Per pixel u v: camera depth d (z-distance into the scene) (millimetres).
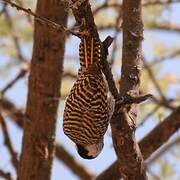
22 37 13789
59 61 10344
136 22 8398
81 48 6926
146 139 9977
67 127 7281
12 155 11445
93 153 8102
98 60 6930
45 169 10273
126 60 8258
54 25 6750
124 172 8023
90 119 7078
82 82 6902
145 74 13523
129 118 7730
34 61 10375
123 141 7746
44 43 10250
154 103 12797
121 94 8070
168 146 12812
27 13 7238
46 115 10320
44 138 10312
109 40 7039
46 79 10305
